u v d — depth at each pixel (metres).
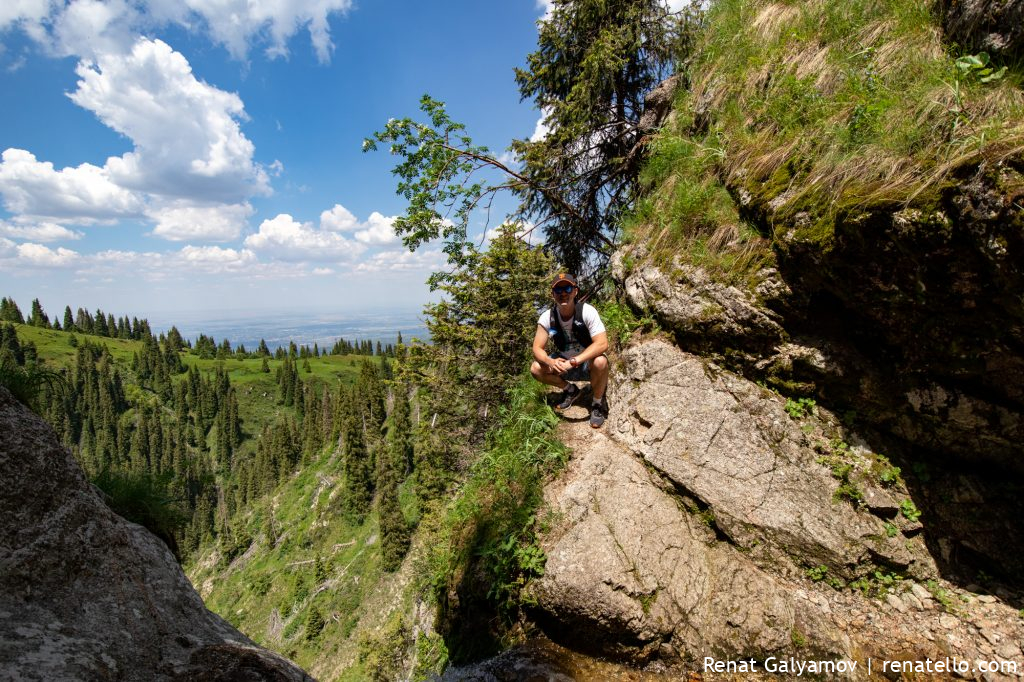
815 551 3.69
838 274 3.64
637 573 3.63
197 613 2.43
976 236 2.69
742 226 4.72
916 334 3.45
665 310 5.09
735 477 4.10
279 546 92.12
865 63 4.26
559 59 9.09
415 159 7.64
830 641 3.26
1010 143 2.61
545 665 3.55
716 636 3.45
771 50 5.47
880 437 3.93
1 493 1.95
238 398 169.25
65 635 1.77
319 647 59.25
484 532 4.69
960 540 3.47
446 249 9.09
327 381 180.75
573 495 4.31
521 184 8.62
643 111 9.11
